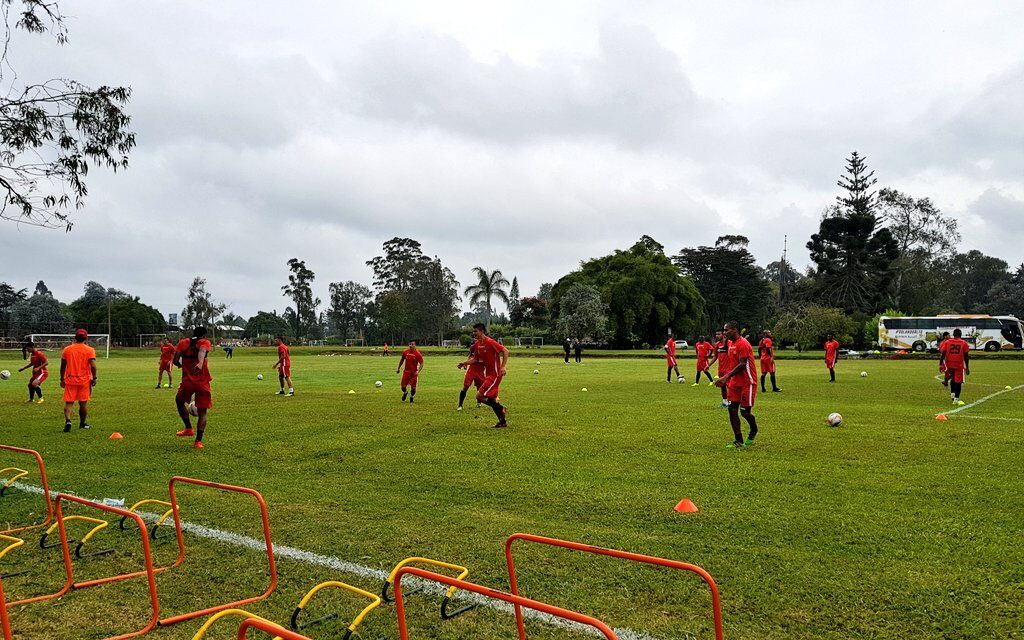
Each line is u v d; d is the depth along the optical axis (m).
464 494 7.36
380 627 4.18
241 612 3.36
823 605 4.40
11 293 94.69
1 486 7.68
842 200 77.81
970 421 12.79
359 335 108.81
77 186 12.52
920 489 7.37
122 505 6.95
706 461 9.06
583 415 14.11
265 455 9.75
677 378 25.30
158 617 4.29
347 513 6.63
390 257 103.19
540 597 4.60
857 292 72.50
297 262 105.00
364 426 12.61
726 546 5.55
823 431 11.62
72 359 12.38
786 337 62.97
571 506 6.83
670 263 73.12
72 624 4.27
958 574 4.88
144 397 18.98
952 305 99.94
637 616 4.28
